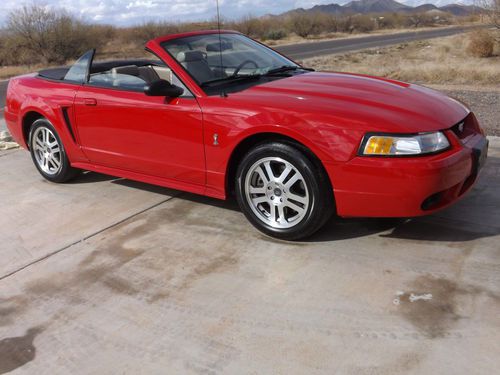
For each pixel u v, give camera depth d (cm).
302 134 308
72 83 452
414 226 354
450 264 302
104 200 450
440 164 291
